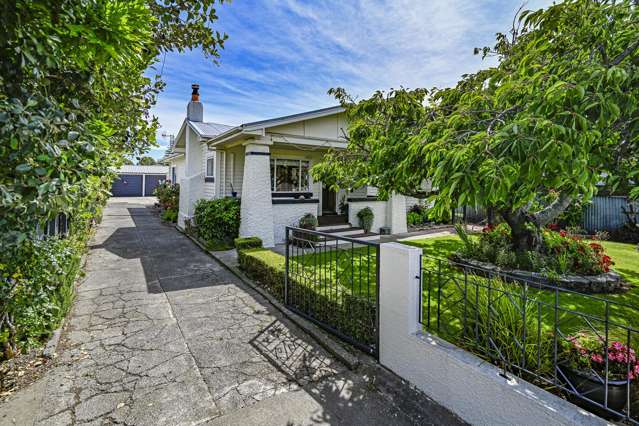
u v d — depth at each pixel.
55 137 1.83
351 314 3.50
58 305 3.71
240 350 3.43
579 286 4.95
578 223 11.14
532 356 2.37
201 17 3.91
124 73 3.38
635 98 2.14
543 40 3.05
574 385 2.20
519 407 2.05
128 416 2.42
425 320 3.69
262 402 2.59
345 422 2.37
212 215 8.70
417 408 2.53
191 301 4.84
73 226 6.41
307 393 2.71
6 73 1.77
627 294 4.88
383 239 9.96
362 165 5.41
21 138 1.59
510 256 5.81
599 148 2.56
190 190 11.56
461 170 2.09
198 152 12.58
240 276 6.00
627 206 10.02
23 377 2.87
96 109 2.87
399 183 4.59
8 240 1.89
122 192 31.23
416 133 4.18
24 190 1.71
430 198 3.34
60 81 2.28
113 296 5.01
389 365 3.03
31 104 1.67
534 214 6.01
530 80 2.51
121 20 1.95
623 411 2.08
